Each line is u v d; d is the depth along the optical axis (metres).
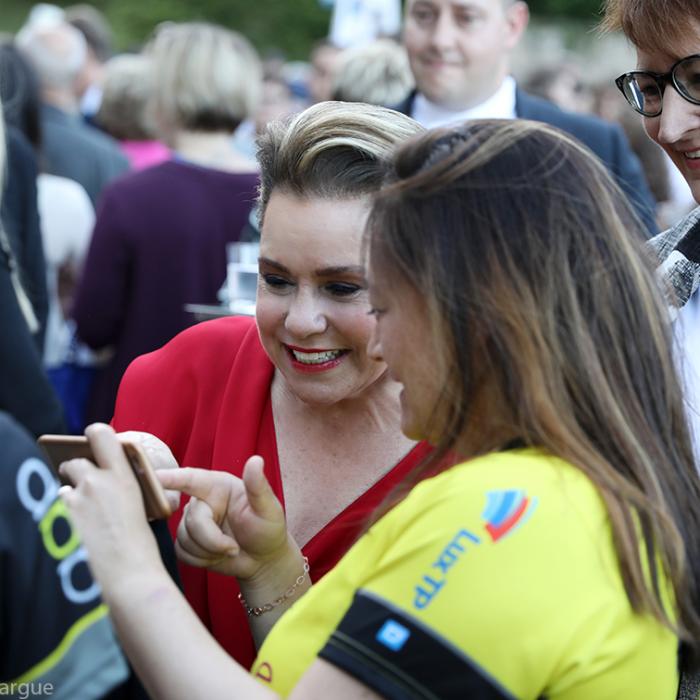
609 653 1.30
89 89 7.07
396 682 1.27
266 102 8.10
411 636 1.28
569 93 6.30
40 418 2.68
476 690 1.26
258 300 1.83
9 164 3.57
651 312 1.41
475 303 1.35
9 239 3.56
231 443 1.93
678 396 1.45
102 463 1.47
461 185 1.37
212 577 1.85
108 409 4.06
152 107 4.10
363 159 1.72
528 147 1.40
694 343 2.00
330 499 1.89
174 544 1.73
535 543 1.29
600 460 1.35
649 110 2.03
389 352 1.42
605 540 1.33
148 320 3.93
